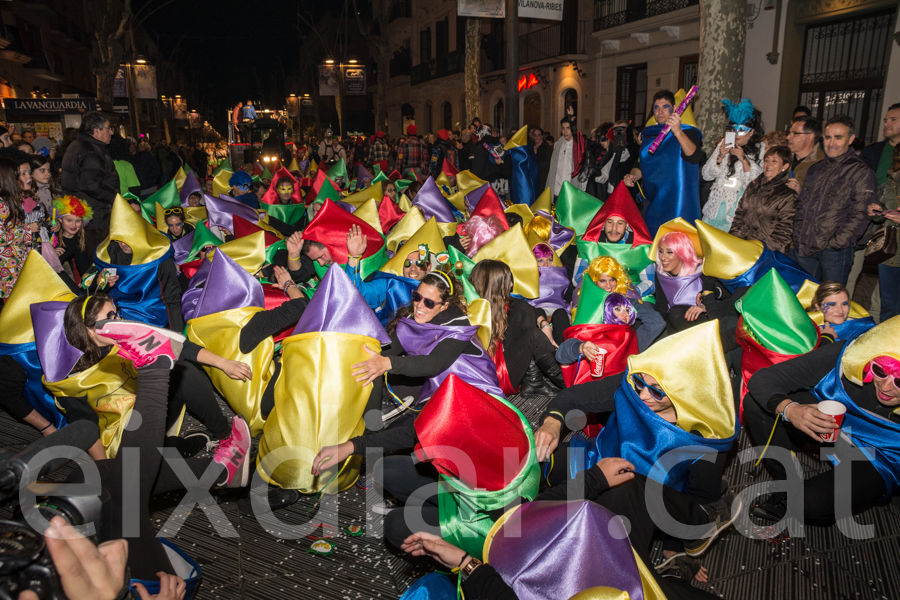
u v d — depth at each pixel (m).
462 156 12.87
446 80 34.31
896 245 4.65
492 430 2.25
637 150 8.82
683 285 4.33
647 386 2.45
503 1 12.59
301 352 3.05
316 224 4.66
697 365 2.36
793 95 12.86
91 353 2.93
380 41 30.41
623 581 1.88
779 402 2.70
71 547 1.39
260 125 28.67
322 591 2.66
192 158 24.19
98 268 4.35
